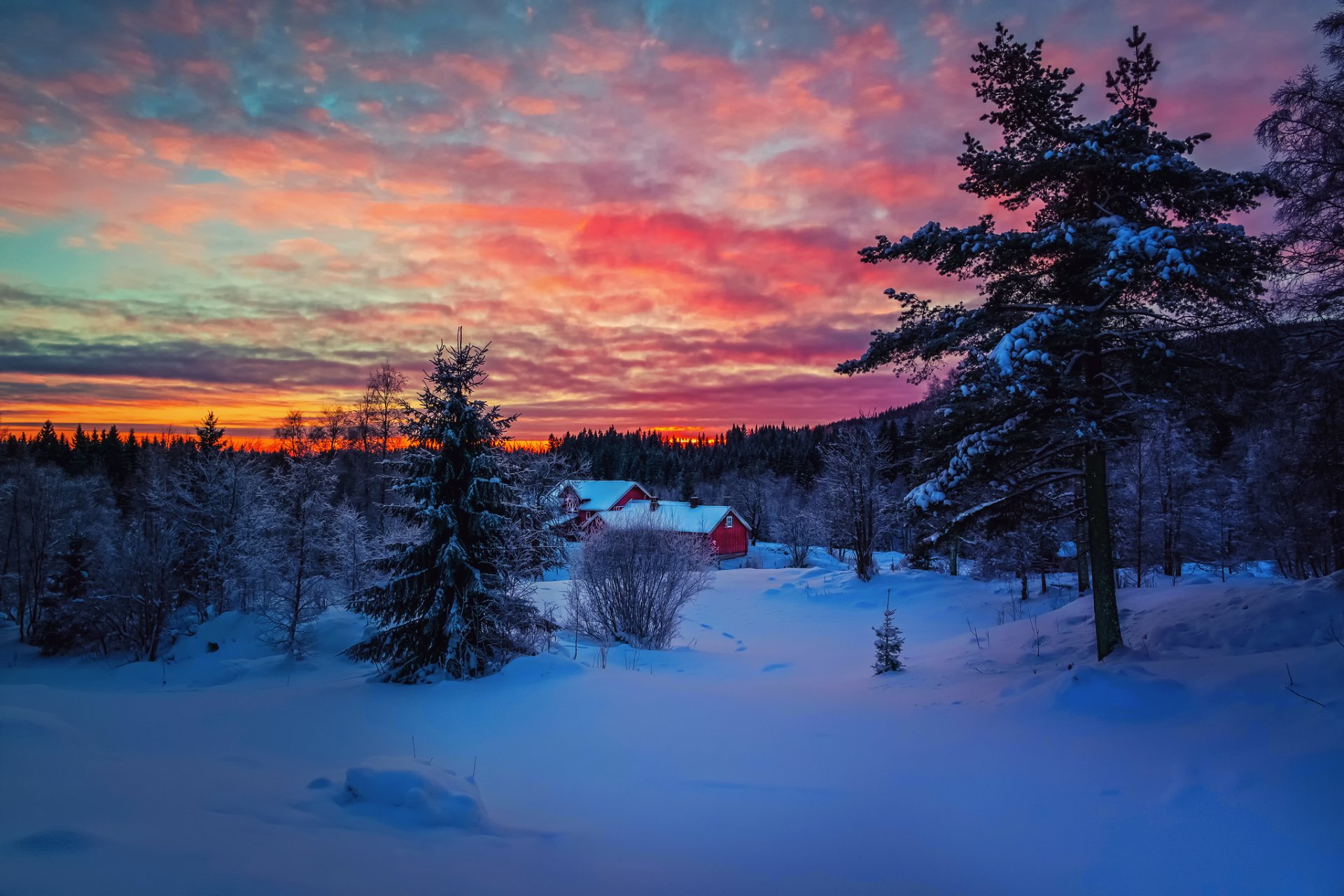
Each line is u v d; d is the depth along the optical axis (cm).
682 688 1126
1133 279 970
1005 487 1302
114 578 2702
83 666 2609
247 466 3139
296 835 420
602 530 2181
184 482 3067
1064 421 1176
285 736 803
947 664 1557
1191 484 2867
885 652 1507
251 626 2470
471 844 466
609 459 11350
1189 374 1112
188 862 342
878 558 5353
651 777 701
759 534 7950
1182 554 3272
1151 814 545
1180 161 1005
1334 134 1131
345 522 2697
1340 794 504
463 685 1130
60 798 417
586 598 2169
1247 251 955
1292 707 688
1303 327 1184
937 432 1266
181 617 2972
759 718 944
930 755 759
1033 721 849
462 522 1323
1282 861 449
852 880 459
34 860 311
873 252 1232
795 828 562
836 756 769
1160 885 445
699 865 475
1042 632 1672
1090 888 448
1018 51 1111
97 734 680
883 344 1241
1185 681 847
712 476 10856
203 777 543
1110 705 834
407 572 1316
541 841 496
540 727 878
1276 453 1702
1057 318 1027
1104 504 1184
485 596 1312
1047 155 1058
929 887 450
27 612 4056
